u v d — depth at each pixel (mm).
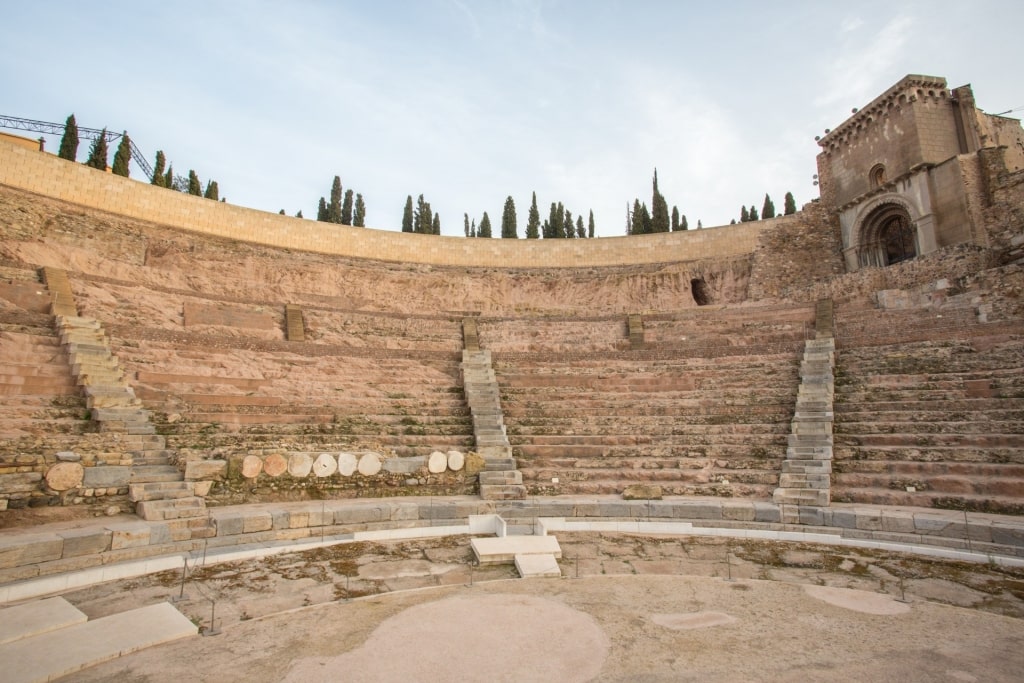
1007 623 8500
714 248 39281
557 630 8297
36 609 8617
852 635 8086
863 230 35406
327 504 15133
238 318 27000
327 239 37281
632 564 11633
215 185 52750
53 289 22500
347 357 24969
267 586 10258
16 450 13281
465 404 21984
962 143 33219
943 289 25156
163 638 7855
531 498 16219
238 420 18203
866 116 35531
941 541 12422
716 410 20531
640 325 30875
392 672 7008
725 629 8312
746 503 15031
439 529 14102
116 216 30344
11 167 27562
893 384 19312
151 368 19844
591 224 66750
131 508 13547
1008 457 14750
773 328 27891
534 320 32375
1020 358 18578
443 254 39750
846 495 15102
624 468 17875
